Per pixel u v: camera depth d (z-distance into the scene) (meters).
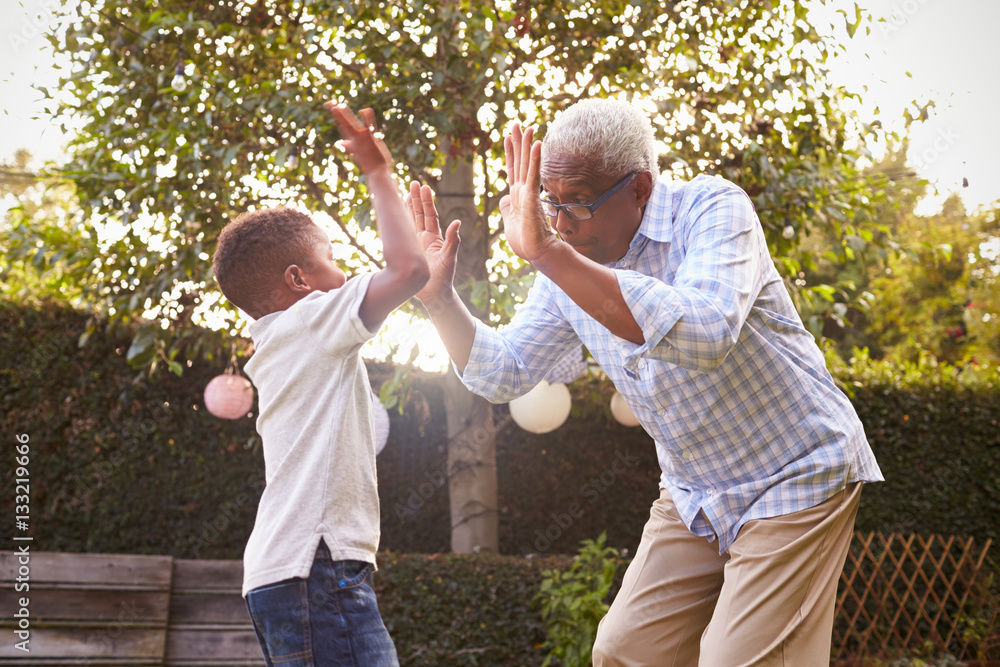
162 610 4.17
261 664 4.23
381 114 3.73
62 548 4.75
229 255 1.47
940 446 5.82
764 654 1.41
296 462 1.33
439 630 4.20
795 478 1.48
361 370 1.48
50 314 4.86
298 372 1.37
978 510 5.77
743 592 1.46
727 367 1.49
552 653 3.94
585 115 1.51
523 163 1.26
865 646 5.19
